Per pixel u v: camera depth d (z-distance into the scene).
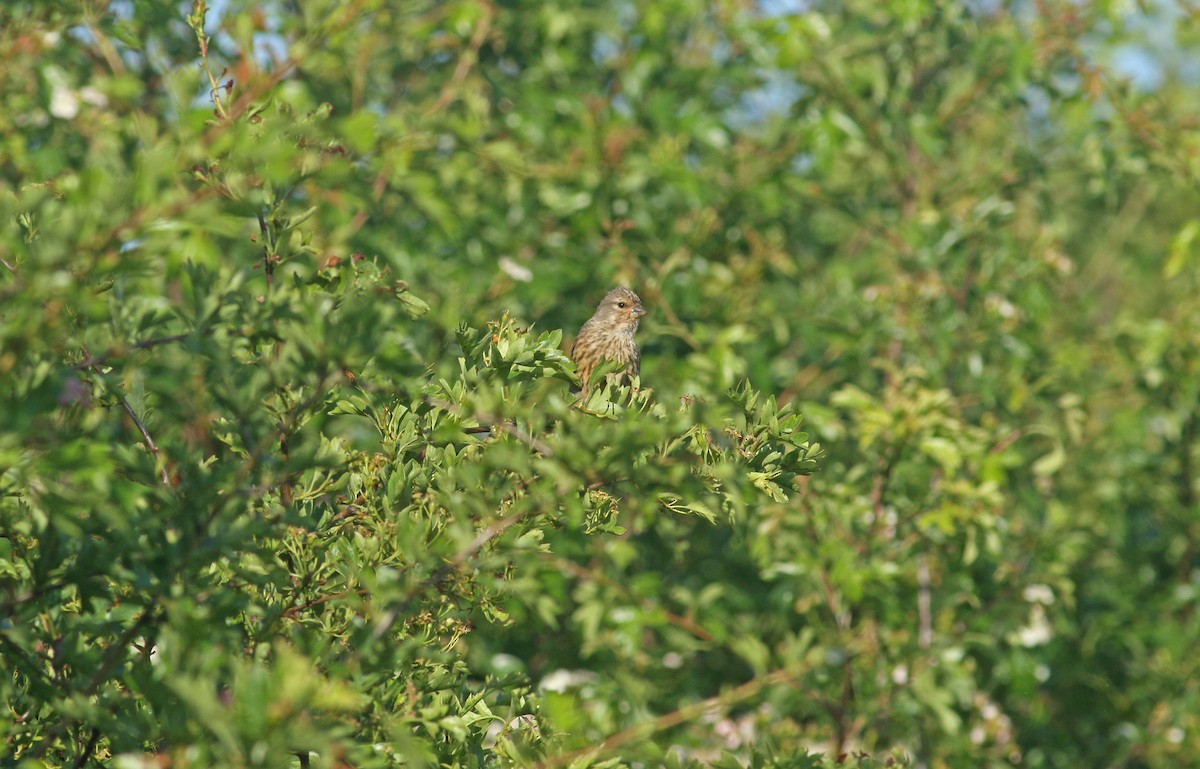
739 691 9.38
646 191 14.93
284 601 6.86
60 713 6.23
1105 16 14.49
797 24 13.86
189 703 5.00
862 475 12.73
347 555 6.66
